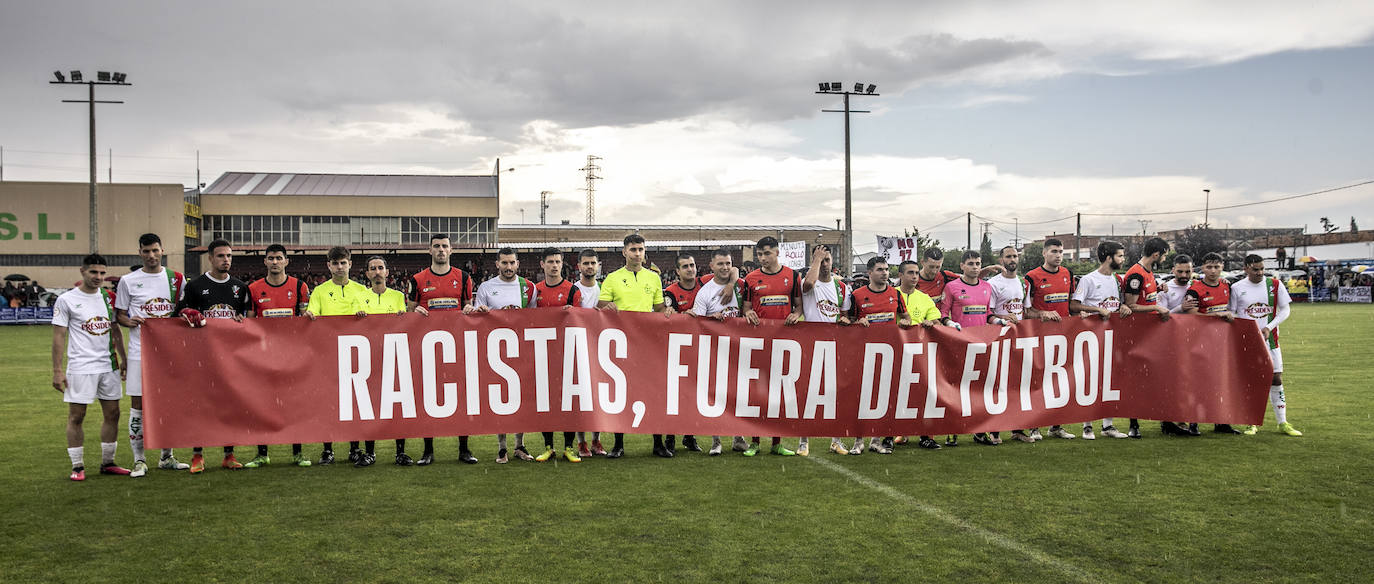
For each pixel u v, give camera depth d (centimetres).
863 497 602
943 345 786
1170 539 500
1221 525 526
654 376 748
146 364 683
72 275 4444
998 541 498
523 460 750
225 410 698
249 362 704
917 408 780
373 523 542
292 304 753
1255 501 582
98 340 682
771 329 761
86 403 680
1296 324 2409
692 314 752
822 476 673
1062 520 539
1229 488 619
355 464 730
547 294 788
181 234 4497
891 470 694
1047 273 856
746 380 759
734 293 798
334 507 581
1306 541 495
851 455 765
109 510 577
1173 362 821
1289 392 1132
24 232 4381
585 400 739
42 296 3425
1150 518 543
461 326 732
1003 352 799
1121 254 838
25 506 589
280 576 446
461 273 790
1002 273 869
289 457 782
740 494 614
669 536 511
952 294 853
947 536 508
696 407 752
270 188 5025
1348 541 494
